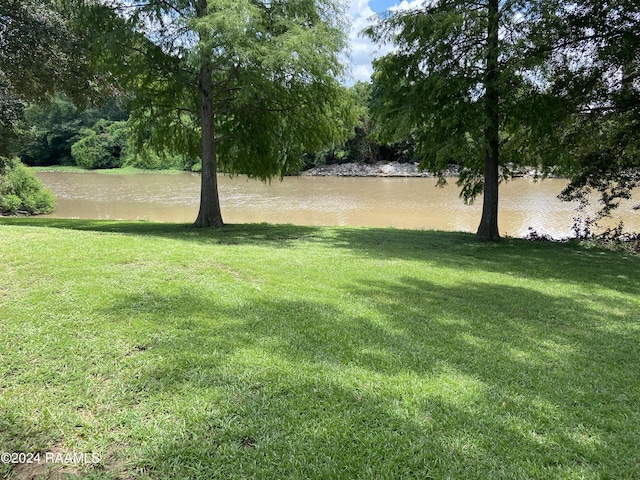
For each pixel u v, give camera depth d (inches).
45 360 134.1
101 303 183.5
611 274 332.8
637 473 95.1
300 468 91.6
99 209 1000.9
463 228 759.7
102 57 430.9
